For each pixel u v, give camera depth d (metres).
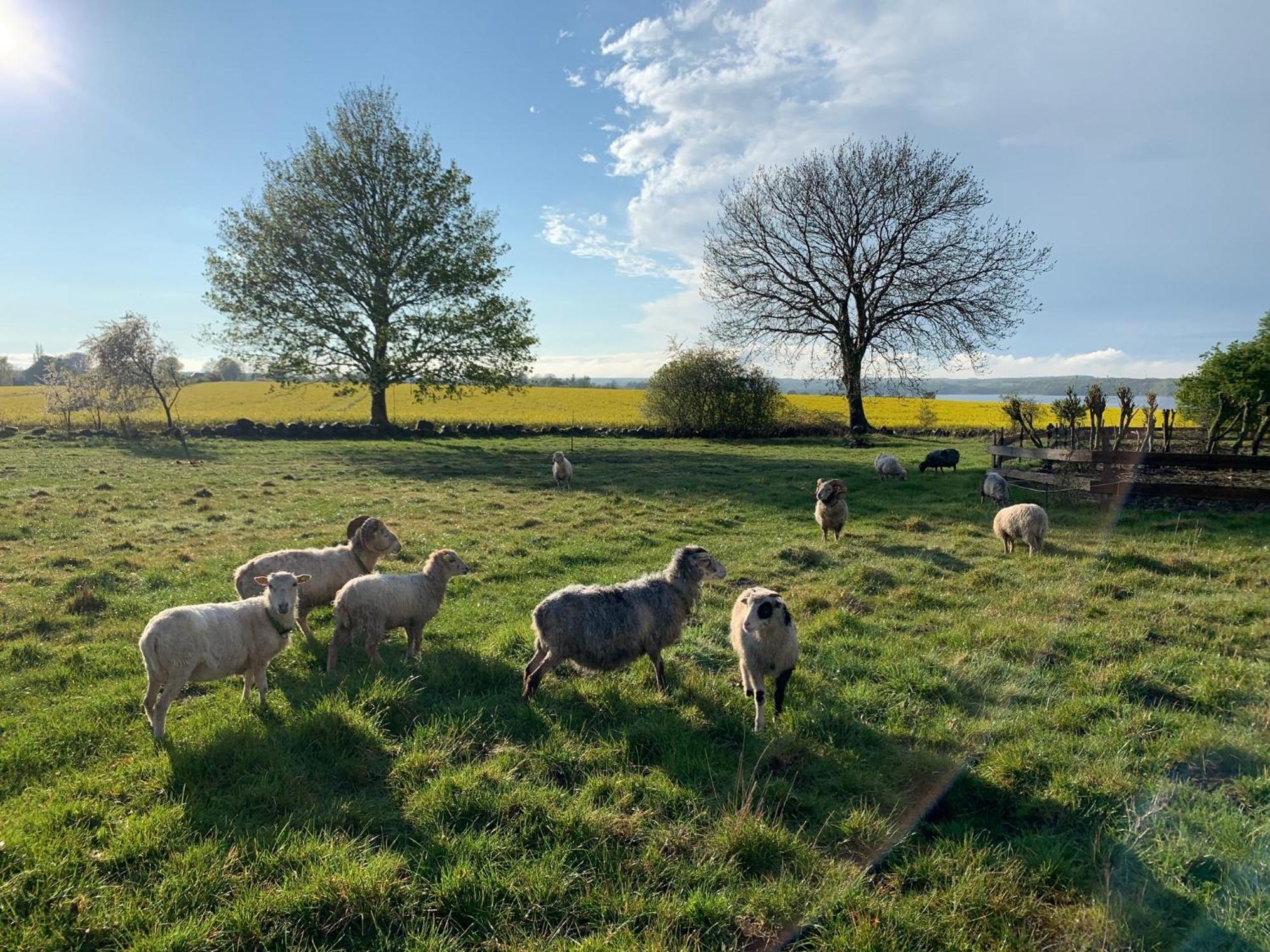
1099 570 11.01
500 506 17.88
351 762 5.23
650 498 19.38
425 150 40.19
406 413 50.72
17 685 6.66
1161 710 6.10
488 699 6.45
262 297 37.56
